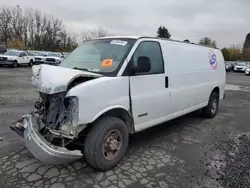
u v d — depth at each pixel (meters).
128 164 3.50
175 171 3.35
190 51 5.05
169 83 4.27
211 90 6.05
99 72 3.39
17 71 19.38
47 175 3.10
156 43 4.10
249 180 3.18
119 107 3.30
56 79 2.81
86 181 2.99
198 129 5.40
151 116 3.93
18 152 3.73
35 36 56.97
